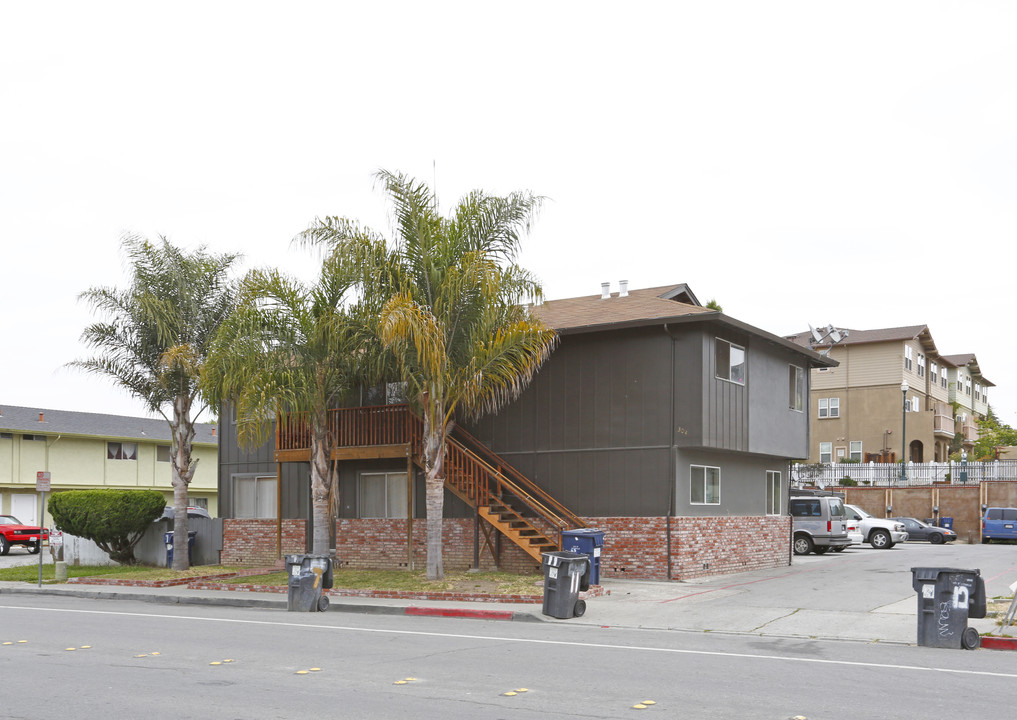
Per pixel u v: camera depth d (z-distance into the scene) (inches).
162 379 979.9
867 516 1451.8
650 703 352.2
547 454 922.7
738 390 928.9
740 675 414.6
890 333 2325.3
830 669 432.1
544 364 933.2
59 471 1956.2
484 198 832.3
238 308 850.1
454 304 795.4
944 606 509.7
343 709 343.6
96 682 399.9
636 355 887.1
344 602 725.3
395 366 846.5
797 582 841.5
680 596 737.6
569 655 474.6
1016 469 1849.2
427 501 816.9
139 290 972.6
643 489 869.2
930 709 342.3
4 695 372.8
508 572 903.7
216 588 863.1
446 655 474.3
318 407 852.6
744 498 995.3
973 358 2810.0
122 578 935.0
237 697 366.0
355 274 804.0
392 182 814.5
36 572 1061.1
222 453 1167.0
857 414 2289.6
